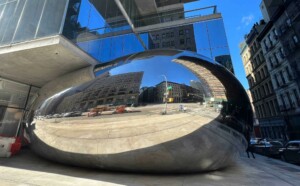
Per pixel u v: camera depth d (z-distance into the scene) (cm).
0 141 674
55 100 588
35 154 733
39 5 832
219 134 411
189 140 389
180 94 412
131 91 433
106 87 468
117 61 722
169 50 508
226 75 465
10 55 810
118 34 1294
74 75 961
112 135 415
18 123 1068
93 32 998
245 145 500
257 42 3309
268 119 2933
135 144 399
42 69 966
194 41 1354
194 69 448
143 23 1653
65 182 356
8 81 1064
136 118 407
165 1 2206
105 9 1173
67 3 798
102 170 475
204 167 439
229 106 430
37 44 757
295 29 2153
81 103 481
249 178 430
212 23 1367
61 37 748
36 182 348
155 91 420
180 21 1489
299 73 2156
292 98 2314
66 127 486
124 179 391
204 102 412
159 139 390
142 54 529
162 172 430
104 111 437
